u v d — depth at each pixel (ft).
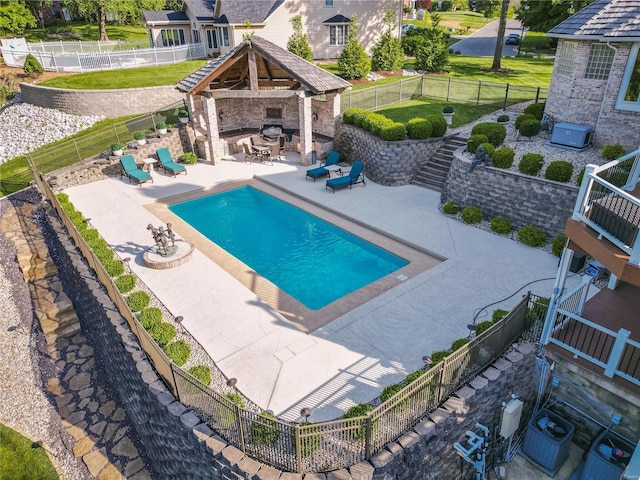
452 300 45.24
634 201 27.40
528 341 38.34
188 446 32.37
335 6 134.21
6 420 44.70
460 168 63.05
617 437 33.01
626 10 57.72
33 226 75.25
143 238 60.23
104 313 44.29
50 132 101.86
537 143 66.69
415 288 47.47
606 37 56.44
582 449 36.47
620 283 40.11
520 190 56.39
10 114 109.09
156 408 34.86
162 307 45.91
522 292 45.96
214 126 84.79
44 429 43.88
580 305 35.42
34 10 193.57
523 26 155.74
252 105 97.91
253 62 78.95
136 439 42.80
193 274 51.78
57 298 59.72
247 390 35.17
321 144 85.76
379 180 76.28
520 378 36.63
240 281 50.39
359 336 40.75
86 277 50.52
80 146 86.07
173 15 157.58
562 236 53.78
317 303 47.42
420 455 30.55
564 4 140.46
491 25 241.55
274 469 28.43
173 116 92.84
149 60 130.21
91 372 50.34
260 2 139.03
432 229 59.88
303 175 81.30
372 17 137.90
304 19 134.51
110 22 217.56
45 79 117.80
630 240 28.09
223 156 91.40
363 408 31.19
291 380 35.99
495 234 58.03
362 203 68.64
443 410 31.55
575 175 55.16
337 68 125.70
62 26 205.05
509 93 92.22
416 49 123.75
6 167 93.81
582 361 32.35
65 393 47.75
